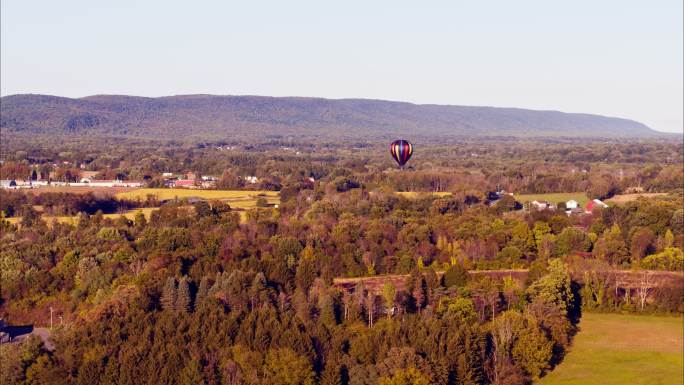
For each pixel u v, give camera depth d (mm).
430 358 101875
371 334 107375
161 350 101438
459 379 101312
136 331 107062
